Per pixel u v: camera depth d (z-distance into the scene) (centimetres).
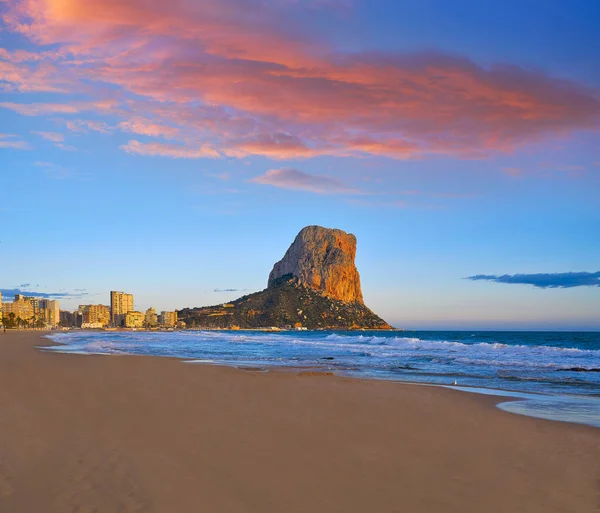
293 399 1227
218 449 704
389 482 584
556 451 759
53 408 993
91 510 462
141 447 698
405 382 1825
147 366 2138
